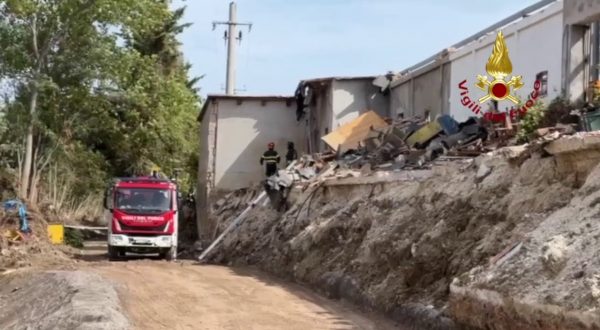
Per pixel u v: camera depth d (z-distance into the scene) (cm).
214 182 3478
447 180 1395
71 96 3416
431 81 2606
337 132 2814
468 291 941
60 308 1384
